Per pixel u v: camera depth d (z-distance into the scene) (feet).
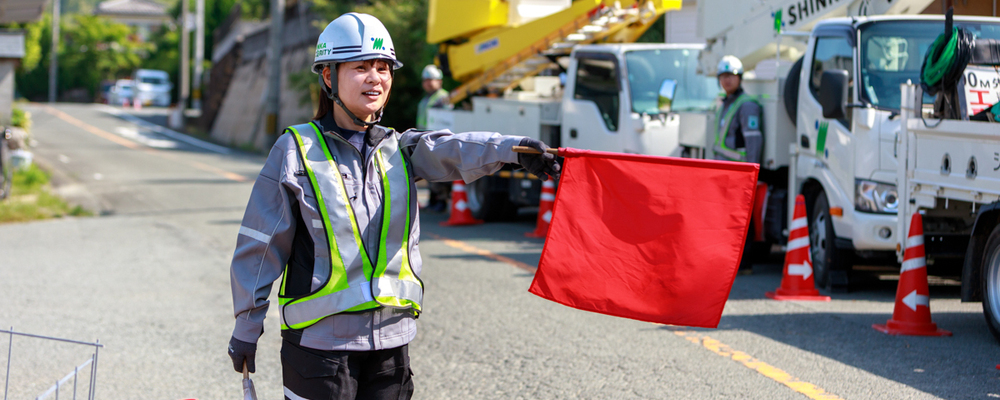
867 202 24.82
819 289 26.91
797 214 24.97
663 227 9.41
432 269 29.91
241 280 9.02
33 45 172.45
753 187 9.25
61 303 24.57
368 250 8.93
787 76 29.14
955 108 20.62
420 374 17.71
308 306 8.82
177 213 48.08
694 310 9.32
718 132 29.99
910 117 22.20
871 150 24.67
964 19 25.68
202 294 26.05
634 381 16.92
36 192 55.77
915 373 17.16
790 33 30.09
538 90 49.39
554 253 9.53
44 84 279.08
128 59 285.43
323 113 9.22
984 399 15.46
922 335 20.31
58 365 18.42
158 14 365.61
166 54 277.44
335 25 8.96
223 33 192.34
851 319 22.12
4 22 63.98
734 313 22.94
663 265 9.39
